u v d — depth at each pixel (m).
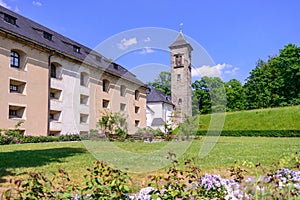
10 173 5.61
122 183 2.60
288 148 11.12
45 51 21.06
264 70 46.84
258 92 46.00
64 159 7.82
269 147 11.77
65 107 22.84
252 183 3.06
